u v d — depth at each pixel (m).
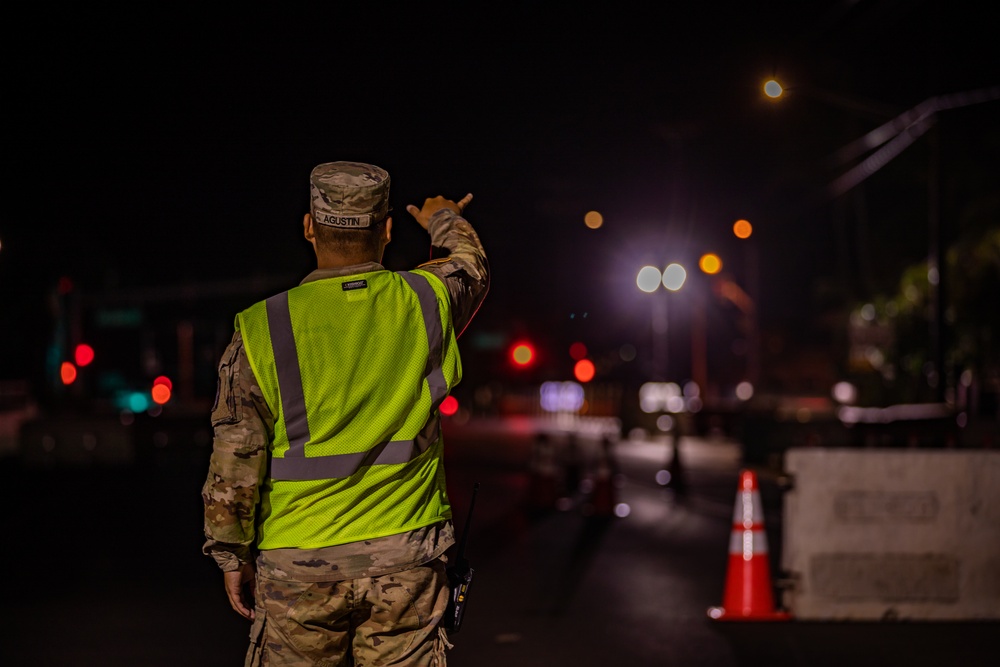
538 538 15.20
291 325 3.84
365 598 3.84
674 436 21.47
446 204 4.56
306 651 3.84
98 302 49.44
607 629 9.65
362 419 3.84
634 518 17.36
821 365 85.81
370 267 4.02
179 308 62.12
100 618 10.35
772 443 28.12
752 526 10.06
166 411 45.31
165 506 19.75
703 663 8.48
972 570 9.86
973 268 33.38
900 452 9.88
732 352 93.06
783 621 9.89
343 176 3.99
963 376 34.00
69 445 29.09
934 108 24.67
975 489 9.84
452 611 4.07
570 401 49.69
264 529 3.91
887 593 9.86
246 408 3.81
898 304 37.44
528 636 9.39
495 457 30.48
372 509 3.84
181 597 11.34
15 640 9.46
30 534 16.14
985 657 8.58
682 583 11.81
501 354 29.42
